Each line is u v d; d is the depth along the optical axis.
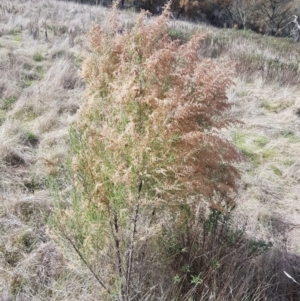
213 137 1.98
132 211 1.95
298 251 2.96
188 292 2.08
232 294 2.16
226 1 25.50
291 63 7.80
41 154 3.71
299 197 3.68
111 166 1.83
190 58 2.11
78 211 1.92
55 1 12.62
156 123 1.79
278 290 2.53
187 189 1.88
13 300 2.24
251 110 5.43
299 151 4.45
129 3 22.30
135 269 2.12
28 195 3.13
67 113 4.71
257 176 3.92
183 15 24.64
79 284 2.28
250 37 13.33
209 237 2.32
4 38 7.31
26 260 2.47
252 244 2.54
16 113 4.56
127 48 2.11
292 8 23.86
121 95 1.83
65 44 7.15
